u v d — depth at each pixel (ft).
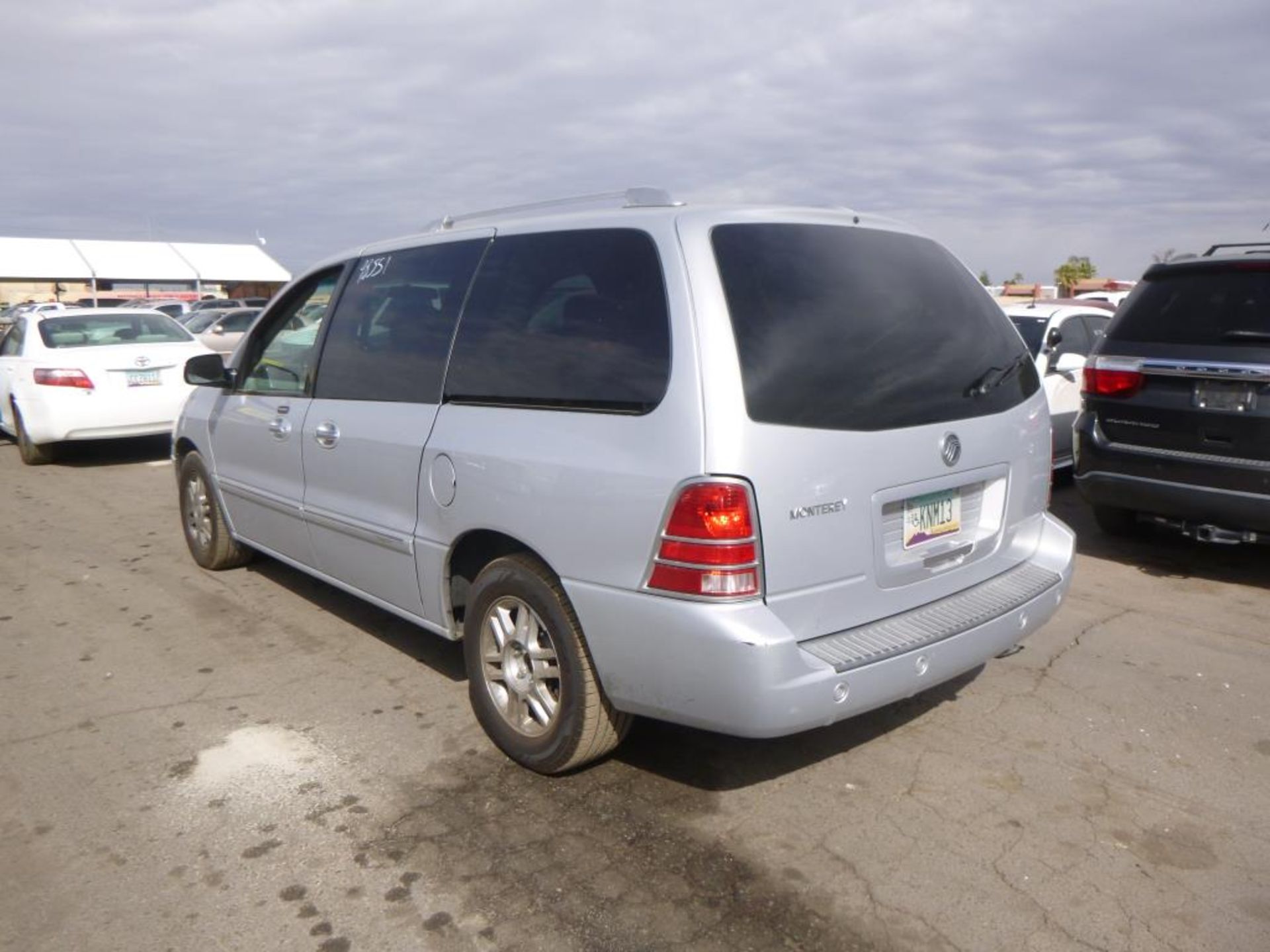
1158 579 19.72
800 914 9.48
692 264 10.34
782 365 10.09
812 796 11.57
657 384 10.17
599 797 11.59
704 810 11.30
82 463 35.42
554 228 12.05
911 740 12.91
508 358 11.98
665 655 9.99
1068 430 27.81
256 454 17.24
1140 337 19.58
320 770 12.31
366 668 15.46
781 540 9.83
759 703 9.64
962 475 11.53
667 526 9.82
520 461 11.24
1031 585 12.34
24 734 13.41
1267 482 17.92
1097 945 9.03
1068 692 14.33
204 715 13.88
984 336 12.43
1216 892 9.77
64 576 20.65
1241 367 17.94
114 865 10.40
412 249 14.33
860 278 11.30
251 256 169.89
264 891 9.93
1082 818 11.07
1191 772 12.07
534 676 11.83
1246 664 15.35
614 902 9.68
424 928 9.34
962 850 10.48
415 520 13.14
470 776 12.11
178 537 23.97
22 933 9.34
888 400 10.77
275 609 18.21
